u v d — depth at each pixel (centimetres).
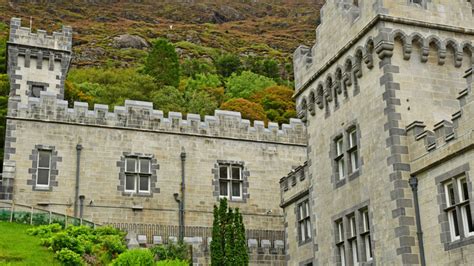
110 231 2856
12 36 4484
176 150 3556
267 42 13062
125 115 3500
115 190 3359
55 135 3334
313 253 2531
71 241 2495
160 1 15788
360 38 2261
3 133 4450
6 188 3134
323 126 2534
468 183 1758
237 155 3684
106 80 7362
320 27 2591
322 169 2512
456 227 1817
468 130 1770
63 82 4562
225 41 12388
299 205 2952
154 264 2380
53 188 3244
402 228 1934
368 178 2161
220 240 2491
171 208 3438
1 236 2570
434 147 1905
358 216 2206
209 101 6912
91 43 10412
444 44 2198
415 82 2130
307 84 2653
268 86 8088
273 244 3269
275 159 3766
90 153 3372
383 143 2086
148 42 11112
